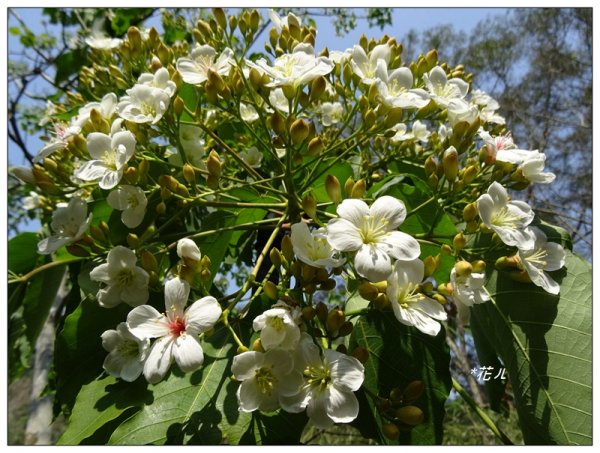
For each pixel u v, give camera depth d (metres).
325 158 2.82
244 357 1.79
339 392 1.77
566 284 2.30
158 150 2.89
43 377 5.83
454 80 2.80
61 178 2.60
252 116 3.27
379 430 2.03
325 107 3.38
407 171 3.18
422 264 2.02
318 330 2.00
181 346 1.83
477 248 2.45
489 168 2.56
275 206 2.61
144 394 2.05
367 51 2.97
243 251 3.52
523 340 2.28
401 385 2.13
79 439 1.95
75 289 3.00
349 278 2.53
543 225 2.56
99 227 2.40
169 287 1.96
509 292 2.38
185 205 2.46
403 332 2.24
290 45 2.82
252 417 1.98
